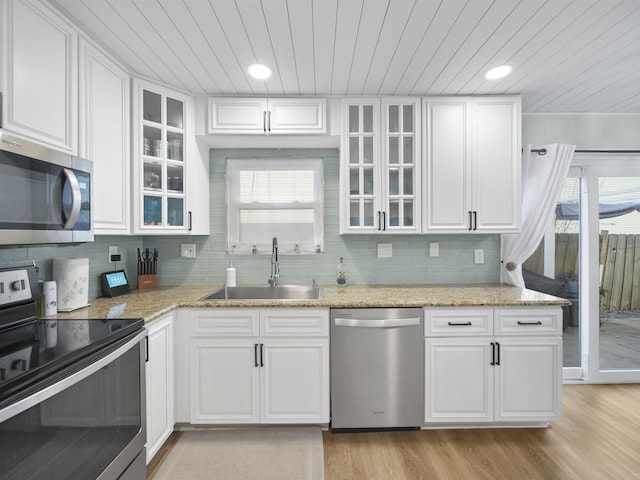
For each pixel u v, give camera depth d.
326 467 1.76
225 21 1.58
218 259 2.74
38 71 1.36
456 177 2.39
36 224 1.22
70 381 1.01
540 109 2.69
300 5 1.47
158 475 1.71
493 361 2.03
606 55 1.89
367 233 2.45
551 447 1.93
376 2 1.45
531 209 2.61
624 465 1.78
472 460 1.82
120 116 1.94
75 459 1.06
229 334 2.02
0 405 0.81
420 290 2.44
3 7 1.20
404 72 2.08
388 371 2.03
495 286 2.60
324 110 2.38
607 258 2.85
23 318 1.40
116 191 1.91
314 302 2.01
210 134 2.38
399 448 1.92
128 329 1.39
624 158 2.81
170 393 1.91
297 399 2.02
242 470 1.75
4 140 1.09
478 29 1.65
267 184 2.75
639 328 2.86
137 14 1.52
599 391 2.67
